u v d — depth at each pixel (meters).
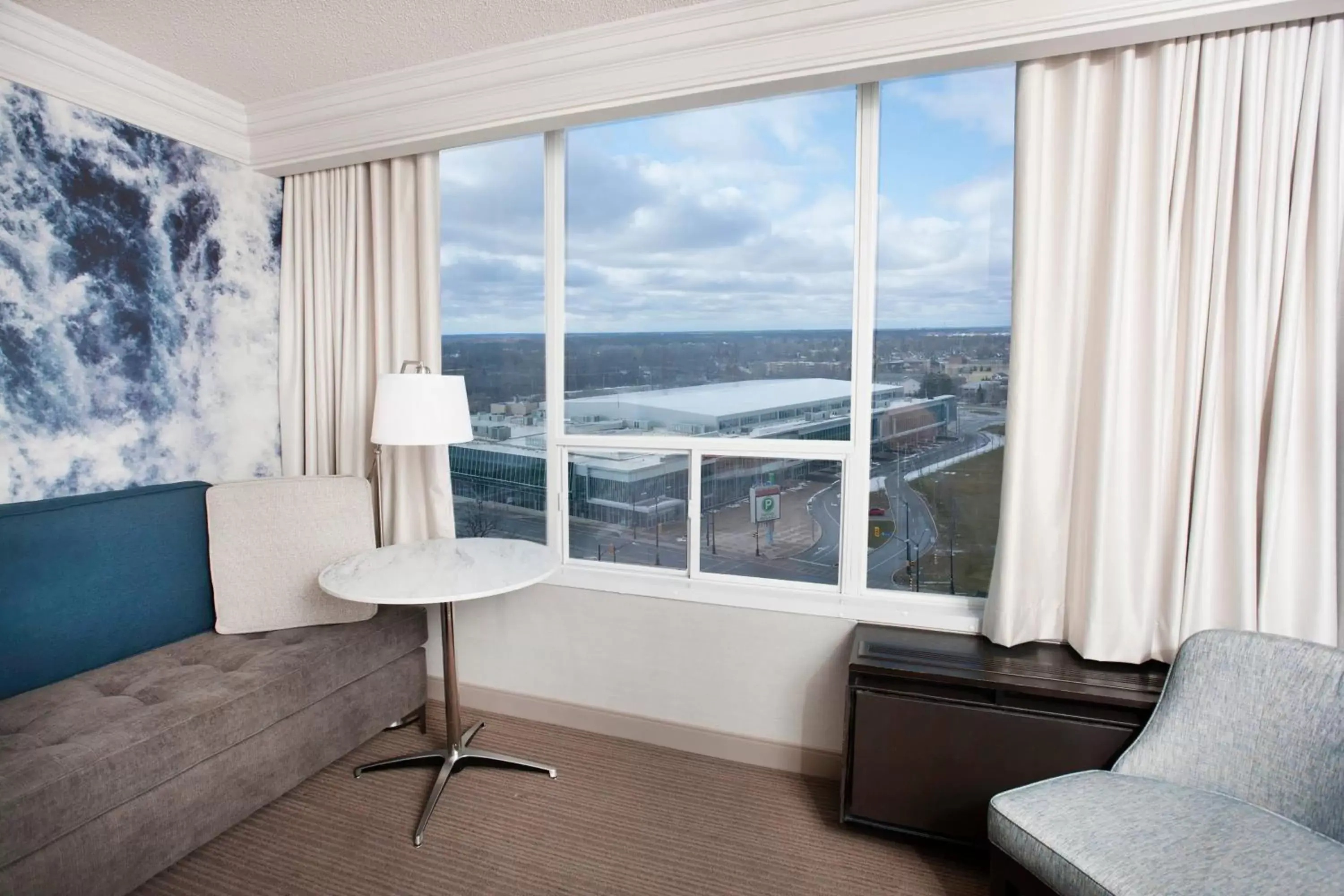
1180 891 1.17
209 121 2.53
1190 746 1.54
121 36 2.11
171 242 2.45
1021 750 1.74
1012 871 1.44
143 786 1.62
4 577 1.86
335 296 2.77
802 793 2.17
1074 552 1.93
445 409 2.25
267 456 2.85
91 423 2.23
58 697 1.82
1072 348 1.88
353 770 2.28
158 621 2.21
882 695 1.84
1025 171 1.85
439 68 2.31
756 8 1.93
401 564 2.14
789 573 2.41
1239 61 1.68
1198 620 1.79
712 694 2.36
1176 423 1.82
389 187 2.66
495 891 1.73
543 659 2.59
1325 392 1.65
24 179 2.02
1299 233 1.65
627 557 2.62
